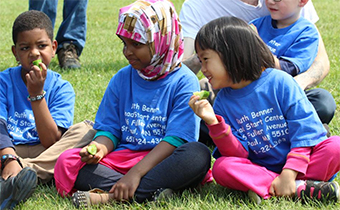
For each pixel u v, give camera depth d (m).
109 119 3.32
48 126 3.37
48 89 3.58
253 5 4.08
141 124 3.21
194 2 4.19
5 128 3.35
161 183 2.91
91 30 10.87
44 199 3.00
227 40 3.00
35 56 3.42
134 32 3.14
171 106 3.23
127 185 2.90
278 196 2.89
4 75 3.60
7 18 12.91
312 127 2.96
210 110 2.95
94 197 2.88
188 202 2.84
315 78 3.62
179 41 3.32
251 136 3.09
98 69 6.44
